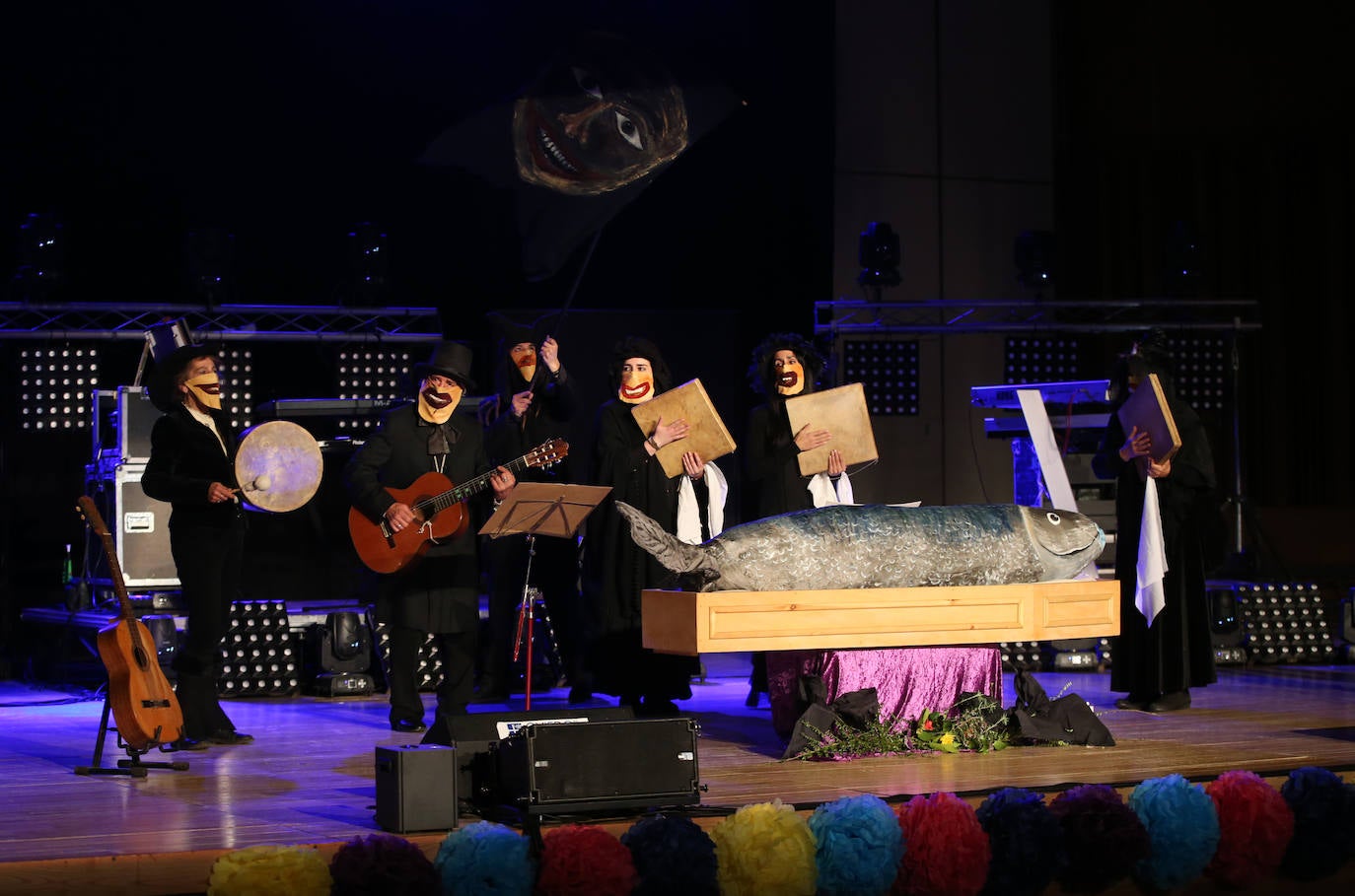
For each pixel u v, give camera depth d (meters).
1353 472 14.52
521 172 13.22
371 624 9.62
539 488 6.66
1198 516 8.27
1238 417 13.37
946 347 13.97
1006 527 7.00
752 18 13.55
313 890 4.48
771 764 6.45
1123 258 14.73
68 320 11.98
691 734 5.36
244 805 5.59
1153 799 5.44
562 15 13.17
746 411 13.59
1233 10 14.49
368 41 12.90
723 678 10.35
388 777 5.14
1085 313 14.12
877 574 6.77
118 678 6.30
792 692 6.94
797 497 8.13
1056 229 14.62
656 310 13.48
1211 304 13.11
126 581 9.67
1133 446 8.00
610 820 5.19
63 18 12.20
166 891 4.74
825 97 13.79
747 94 13.60
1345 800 5.65
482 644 9.79
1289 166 14.66
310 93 12.83
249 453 7.17
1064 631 7.12
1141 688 8.18
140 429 9.75
